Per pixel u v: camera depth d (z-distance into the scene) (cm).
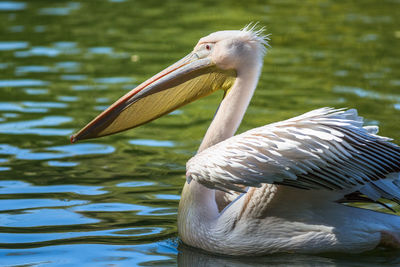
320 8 2914
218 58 1005
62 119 1566
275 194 898
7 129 1491
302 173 855
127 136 1493
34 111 1622
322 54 2192
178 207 1005
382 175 870
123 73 1959
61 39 2361
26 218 1033
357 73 1966
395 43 2305
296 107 1653
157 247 940
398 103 1670
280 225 909
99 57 2144
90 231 990
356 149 864
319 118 883
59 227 1002
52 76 1931
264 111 1625
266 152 862
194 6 2955
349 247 902
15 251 914
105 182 1200
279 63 2098
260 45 1011
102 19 2694
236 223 918
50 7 2900
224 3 3012
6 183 1180
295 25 2588
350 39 2373
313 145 854
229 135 1001
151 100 1016
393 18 2695
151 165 1295
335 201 909
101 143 1435
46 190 1152
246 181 859
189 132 1517
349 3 3016
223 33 1016
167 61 2080
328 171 859
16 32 2445
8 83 1853
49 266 868
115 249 927
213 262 895
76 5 2955
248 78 1005
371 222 898
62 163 1293
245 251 914
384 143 872
